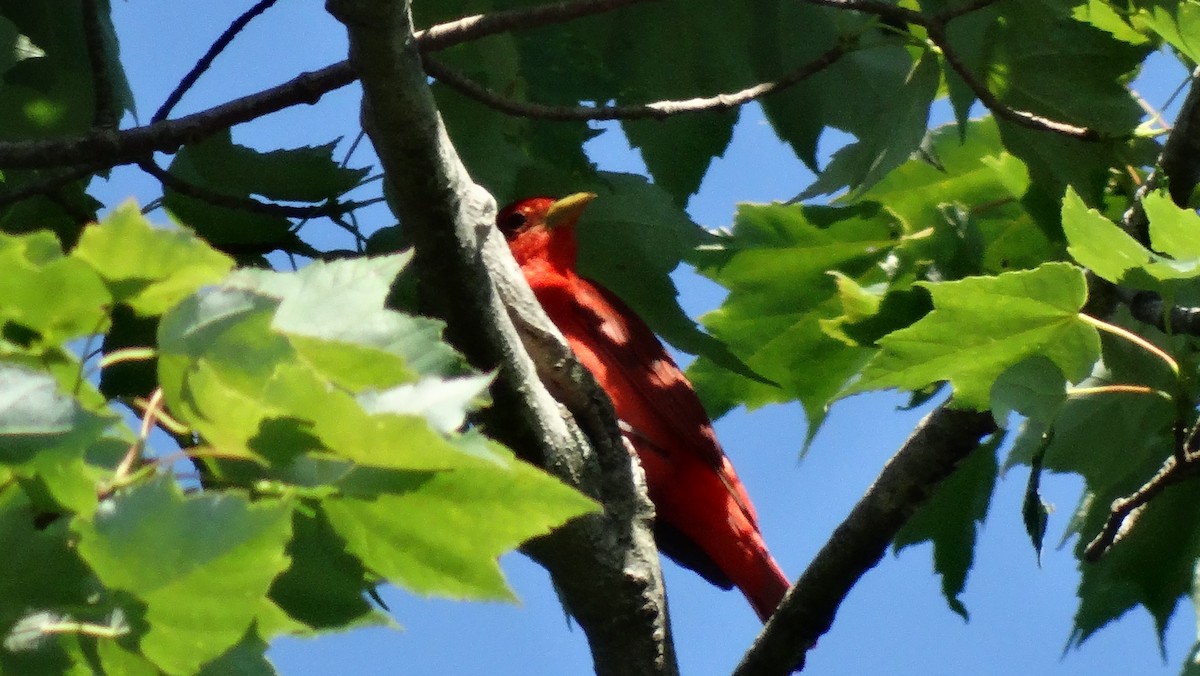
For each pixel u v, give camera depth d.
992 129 10.43
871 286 9.25
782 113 9.29
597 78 7.67
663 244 8.68
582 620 7.70
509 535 3.85
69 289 3.48
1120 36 8.80
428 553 3.91
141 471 3.46
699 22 9.00
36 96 8.63
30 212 7.65
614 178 8.57
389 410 3.55
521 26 7.54
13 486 3.39
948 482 10.38
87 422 3.32
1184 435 6.64
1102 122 8.89
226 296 3.55
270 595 3.93
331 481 3.79
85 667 3.44
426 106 6.24
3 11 8.59
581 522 7.30
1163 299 6.37
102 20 8.84
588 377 7.58
